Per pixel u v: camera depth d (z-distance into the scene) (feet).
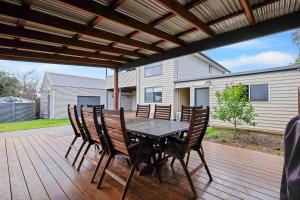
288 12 7.86
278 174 8.89
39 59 14.69
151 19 8.47
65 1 6.36
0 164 10.14
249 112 19.02
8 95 53.83
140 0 7.00
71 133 20.01
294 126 4.05
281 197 4.32
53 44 11.40
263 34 8.55
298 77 19.39
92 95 47.39
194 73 37.65
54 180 8.22
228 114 19.33
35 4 7.01
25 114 40.68
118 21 7.72
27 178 8.41
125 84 42.16
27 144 14.80
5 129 23.59
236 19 8.50
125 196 6.94
